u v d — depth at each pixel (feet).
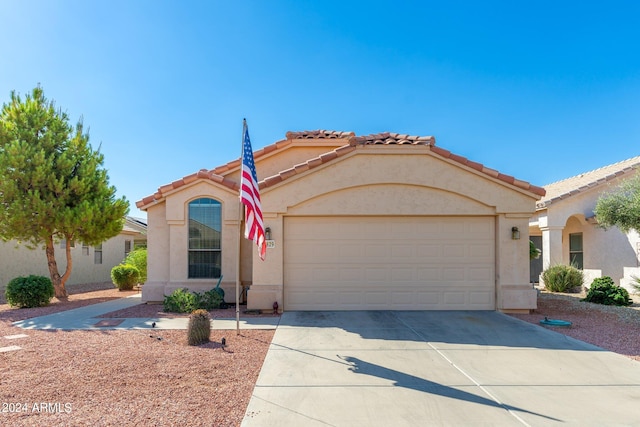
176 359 23.21
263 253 30.14
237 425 15.42
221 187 45.03
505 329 31.07
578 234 65.82
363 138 38.86
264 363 22.68
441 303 38.58
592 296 44.98
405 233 38.83
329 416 16.26
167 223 45.80
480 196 38.01
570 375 21.02
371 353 24.75
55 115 51.70
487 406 17.24
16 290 42.86
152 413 16.31
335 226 38.83
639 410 16.89
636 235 55.31
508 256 38.01
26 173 46.85
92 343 26.63
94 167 51.98
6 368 21.52
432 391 18.85
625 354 24.73
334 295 38.55
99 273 81.10
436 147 38.17
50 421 15.53
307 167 37.91
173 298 39.70
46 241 50.80
